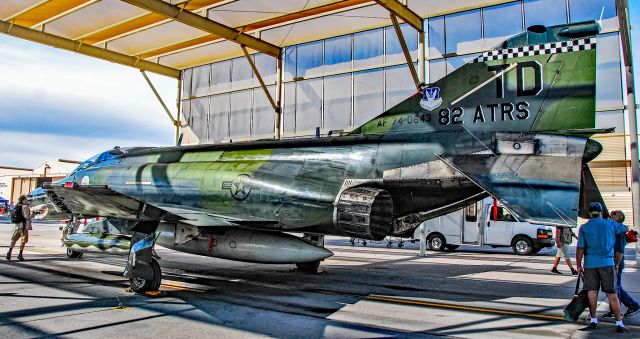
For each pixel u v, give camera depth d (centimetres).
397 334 457
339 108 1720
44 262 971
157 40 1756
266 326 478
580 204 610
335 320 509
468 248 1772
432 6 1496
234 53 1955
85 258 1046
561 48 623
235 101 1997
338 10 1512
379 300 626
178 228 753
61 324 472
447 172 651
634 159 1031
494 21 1459
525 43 648
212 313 533
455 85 694
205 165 902
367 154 725
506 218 1454
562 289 729
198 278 791
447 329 479
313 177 743
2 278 763
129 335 437
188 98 2148
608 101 1306
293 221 727
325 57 1769
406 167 685
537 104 625
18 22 1536
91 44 1788
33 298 604
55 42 1622
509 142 621
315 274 866
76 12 1466
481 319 525
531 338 449
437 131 696
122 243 686
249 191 784
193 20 1427
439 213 700
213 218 659
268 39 1798
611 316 545
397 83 1603
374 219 657
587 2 1334
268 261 725
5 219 3428
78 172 1178
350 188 706
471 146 648
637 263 1024
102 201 606
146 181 966
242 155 882
